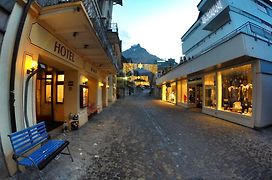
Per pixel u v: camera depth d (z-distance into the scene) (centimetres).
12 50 404
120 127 894
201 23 2045
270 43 977
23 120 439
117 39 1372
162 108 1866
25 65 451
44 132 464
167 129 853
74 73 890
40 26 521
